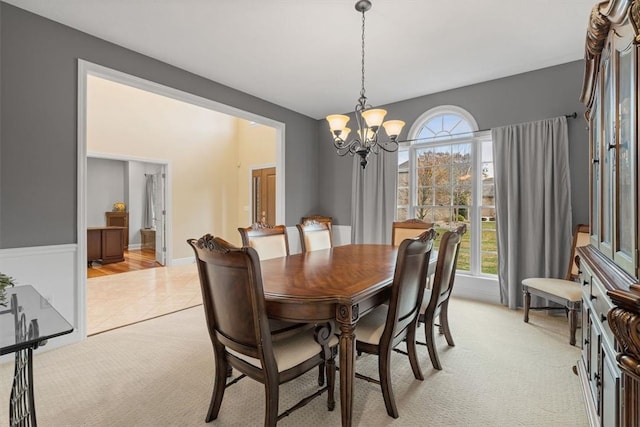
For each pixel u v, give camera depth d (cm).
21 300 161
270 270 208
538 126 336
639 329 73
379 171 455
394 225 359
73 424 166
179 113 635
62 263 262
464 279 397
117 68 294
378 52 308
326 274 196
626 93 113
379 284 172
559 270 326
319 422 169
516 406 182
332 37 282
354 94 421
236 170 734
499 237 360
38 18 250
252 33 276
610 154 138
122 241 661
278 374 143
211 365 229
